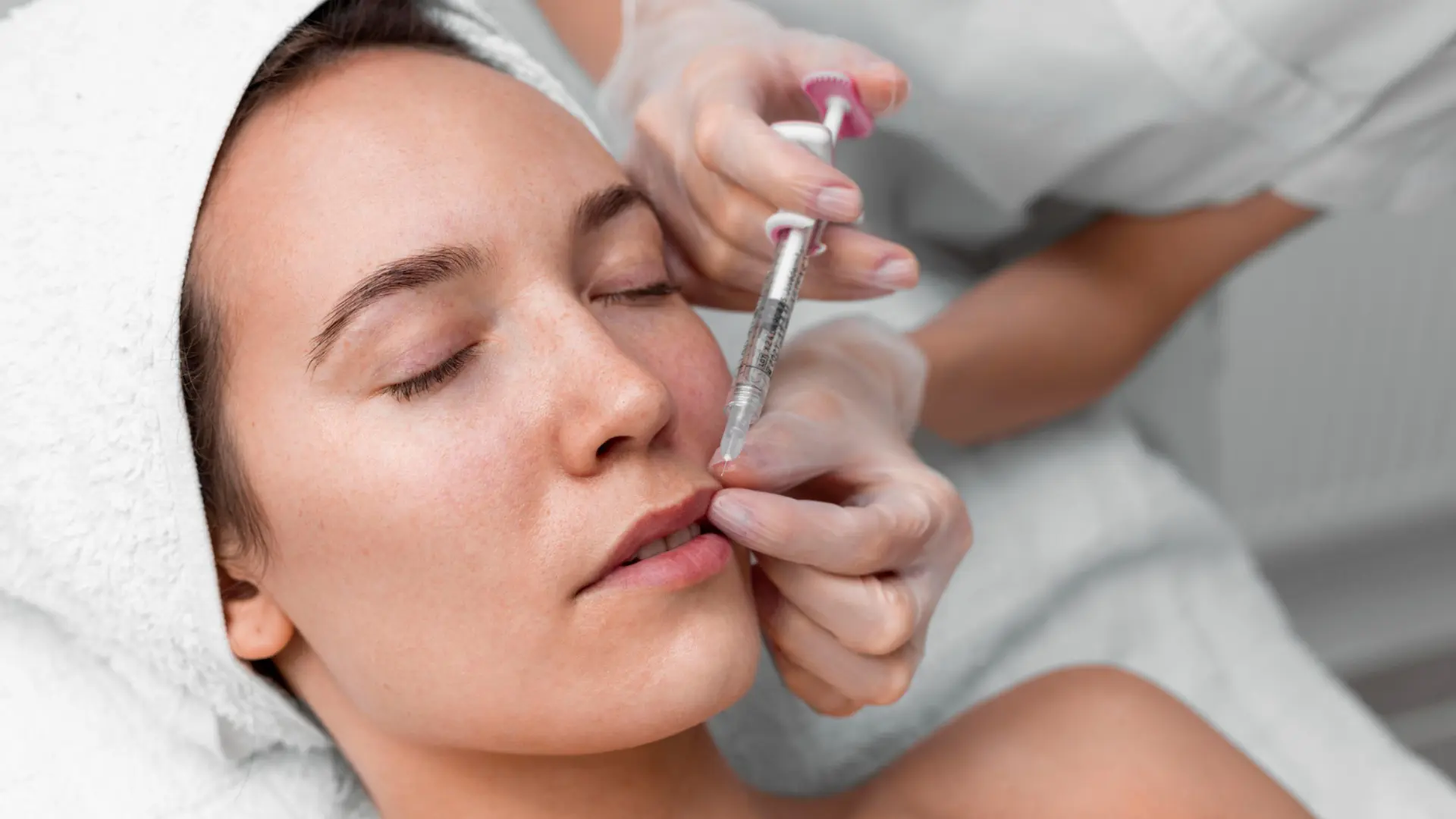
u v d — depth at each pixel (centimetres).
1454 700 222
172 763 106
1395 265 207
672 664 83
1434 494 225
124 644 101
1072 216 147
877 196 150
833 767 130
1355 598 227
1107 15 115
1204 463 177
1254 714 140
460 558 83
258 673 101
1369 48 112
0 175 90
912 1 122
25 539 96
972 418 141
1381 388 217
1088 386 144
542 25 144
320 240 83
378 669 88
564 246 87
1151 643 144
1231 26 112
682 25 117
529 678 84
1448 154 123
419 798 99
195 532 90
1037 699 121
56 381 90
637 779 98
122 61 91
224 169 87
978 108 125
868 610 91
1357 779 134
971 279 158
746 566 96
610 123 125
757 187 87
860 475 99
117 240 87
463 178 85
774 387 103
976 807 115
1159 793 114
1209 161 126
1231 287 205
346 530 84
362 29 95
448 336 83
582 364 83
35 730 105
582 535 82
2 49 95
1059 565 142
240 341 86
